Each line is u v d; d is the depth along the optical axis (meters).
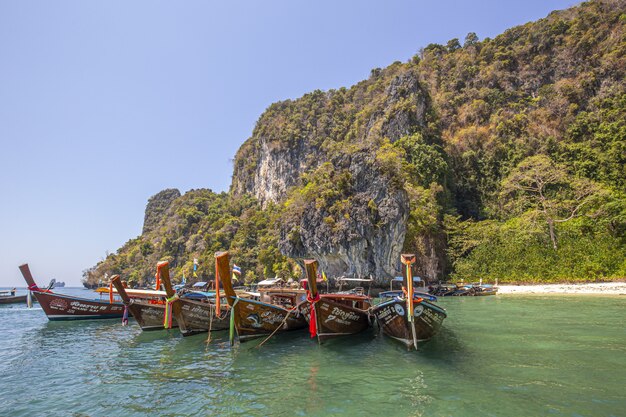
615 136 51.88
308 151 104.00
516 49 80.06
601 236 38.50
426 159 62.00
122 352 14.05
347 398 8.09
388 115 71.44
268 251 69.81
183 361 12.17
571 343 13.02
